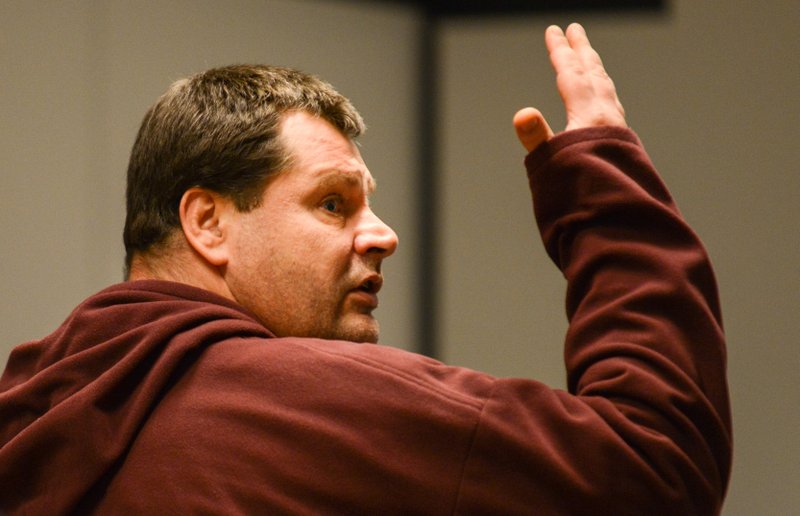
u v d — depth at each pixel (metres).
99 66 9.77
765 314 11.24
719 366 3.71
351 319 4.19
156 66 10.08
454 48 11.87
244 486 3.52
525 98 11.77
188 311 3.85
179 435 3.63
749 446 11.23
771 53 11.21
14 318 9.36
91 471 3.62
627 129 4.07
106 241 9.83
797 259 11.19
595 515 3.43
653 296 3.72
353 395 3.58
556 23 11.65
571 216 3.96
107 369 3.77
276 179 4.09
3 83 9.28
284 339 3.80
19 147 9.37
